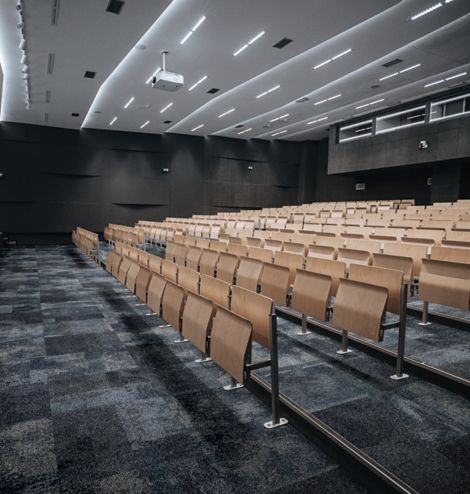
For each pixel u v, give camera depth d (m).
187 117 10.55
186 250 4.43
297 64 6.90
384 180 12.01
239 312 2.09
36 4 4.66
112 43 5.68
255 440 1.62
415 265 3.18
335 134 11.80
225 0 4.82
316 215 8.65
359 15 5.09
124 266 4.06
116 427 1.71
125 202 11.80
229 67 6.80
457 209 6.71
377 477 1.32
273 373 1.72
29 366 2.37
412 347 2.50
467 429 1.65
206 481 1.38
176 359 2.49
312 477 1.40
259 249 3.72
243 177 13.59
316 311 2.44
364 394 1.95
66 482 1.38
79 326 3.18
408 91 8.64
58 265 6.68
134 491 1.33
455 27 5.72
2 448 1.56
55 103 8.63
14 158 10.42
